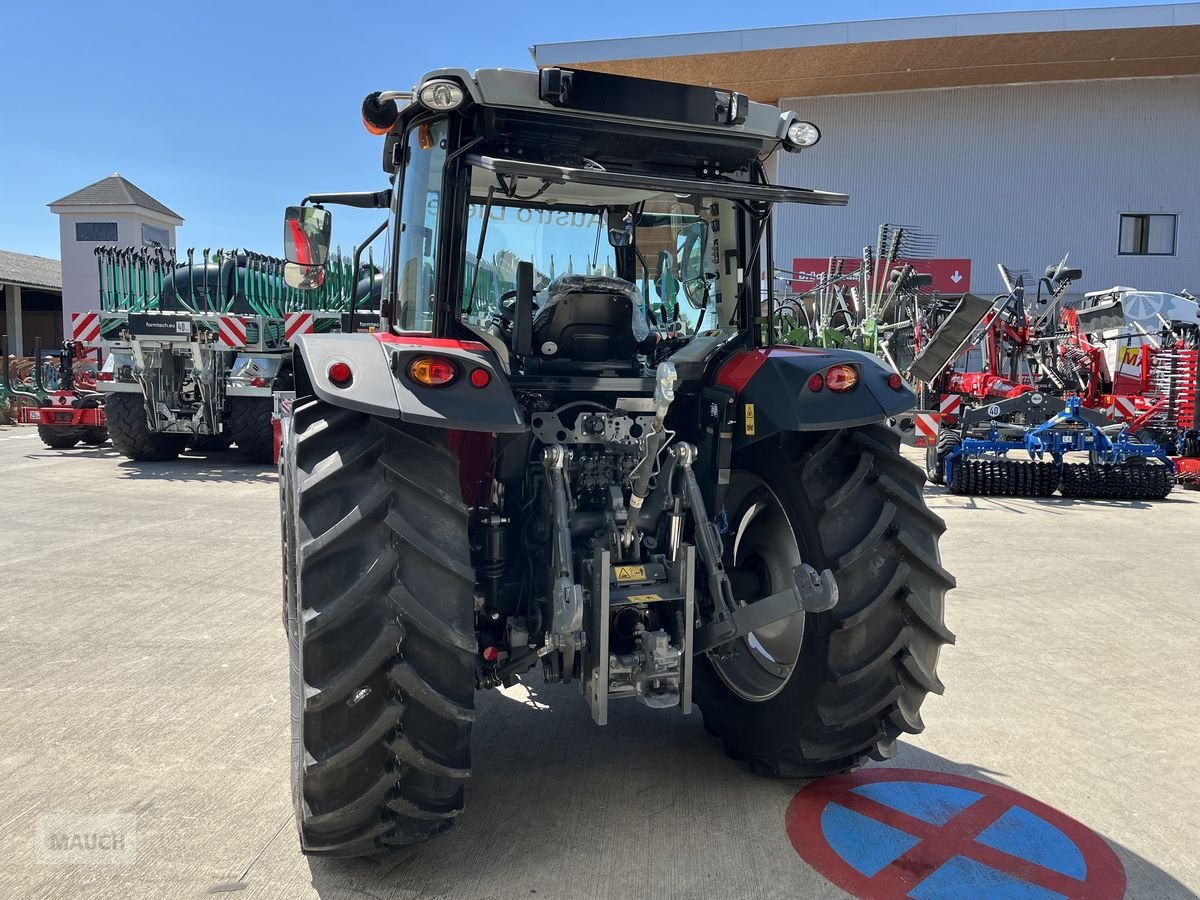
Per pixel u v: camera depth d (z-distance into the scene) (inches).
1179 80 927.7
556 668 107.3
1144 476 356.8
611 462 112.2
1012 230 967.0
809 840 102.4
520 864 96.4
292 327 407.2
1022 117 954.1
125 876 93.2
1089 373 425.7
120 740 126.3
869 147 983.0
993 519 311.4
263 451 415.5
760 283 118.3
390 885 92.1
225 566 224.8
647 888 92.4
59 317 1343.5
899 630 103.7
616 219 123.4
